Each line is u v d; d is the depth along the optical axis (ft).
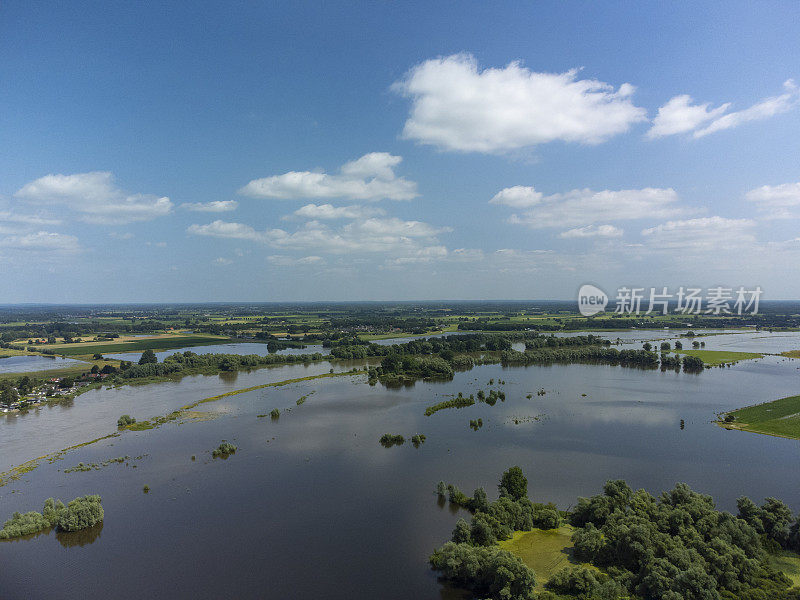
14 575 235.40
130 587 225.97
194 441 425.28
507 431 444.96
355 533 270.46
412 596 216.54
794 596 189.16
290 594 219.61
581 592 200.13
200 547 258.37
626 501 268.41
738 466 353.10
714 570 203.21
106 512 296.71
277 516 289.94
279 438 433.07
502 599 196.75
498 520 260.83
